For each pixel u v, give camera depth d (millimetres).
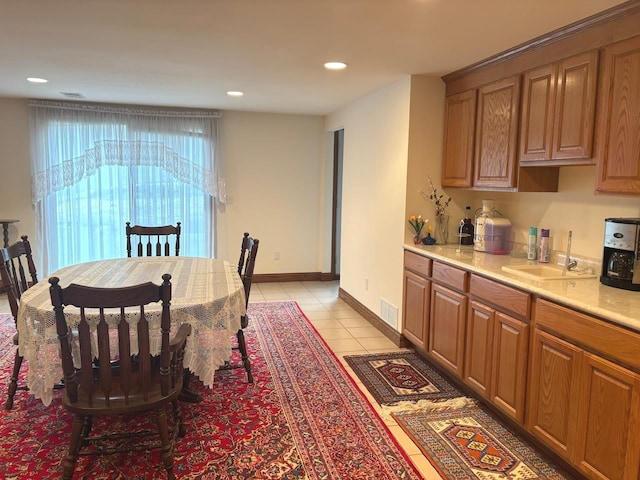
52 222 5344
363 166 4746
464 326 3016
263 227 6133
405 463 2338
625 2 2127
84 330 1970
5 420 2672
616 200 2635
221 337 2510
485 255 3357
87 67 3592
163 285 1953
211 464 2297
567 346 2145
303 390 3117
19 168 5281
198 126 5645
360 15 2393
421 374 3420
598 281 2506
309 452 2414
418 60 3244
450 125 3717
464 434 2617
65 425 2627
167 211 5672
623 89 2209
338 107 5383
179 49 3076
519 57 2926
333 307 5133
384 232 4262
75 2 2281
